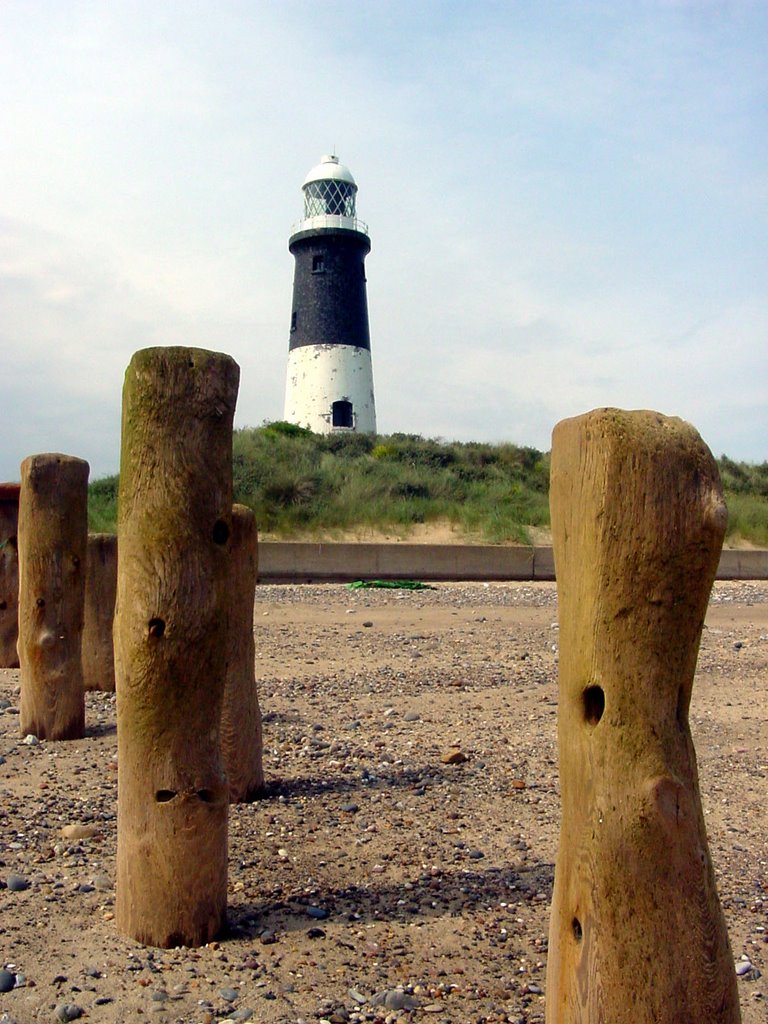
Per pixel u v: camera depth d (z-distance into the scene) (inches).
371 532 914.1
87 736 315.6
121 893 172.6
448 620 590.2
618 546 113.8
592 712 118.4
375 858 213.8
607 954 113.7
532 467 1211.2
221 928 172.9
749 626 586.9
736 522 1020.5
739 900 194.1
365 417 1485.0
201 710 169.5
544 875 205.6
